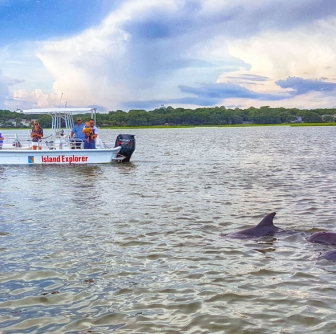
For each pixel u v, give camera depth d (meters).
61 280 8.84
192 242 11.19
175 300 7.93
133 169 27.69
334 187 19.72
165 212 14.66
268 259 9.87
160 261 9.84
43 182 21.86
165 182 21.84
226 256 10.11
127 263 9.73
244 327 6.96
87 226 12.83
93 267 9.52
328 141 67.69
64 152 29.20
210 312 7.47
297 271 9.12
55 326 7.07
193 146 57.66
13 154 28.89
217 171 26.88
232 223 13.16
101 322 7.19
